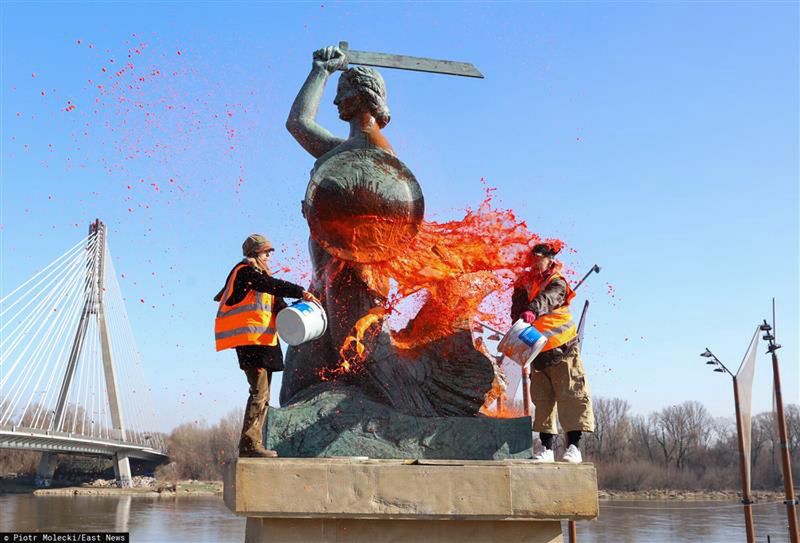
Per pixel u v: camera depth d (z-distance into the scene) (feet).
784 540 136.15
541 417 21.44
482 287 23.15
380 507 18.06
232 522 158.30
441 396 21.68
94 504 198.90
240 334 19.47
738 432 77.25
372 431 20.39
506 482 18.53
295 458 18.39
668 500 256.52
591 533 148.25
